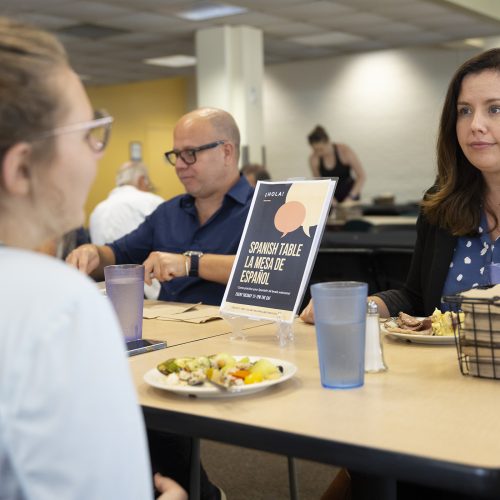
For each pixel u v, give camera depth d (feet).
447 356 4.88
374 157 37.68
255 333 5.88
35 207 2.52
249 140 28.78
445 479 3.01
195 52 30.35
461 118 6.34
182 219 9.12
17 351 2.11
